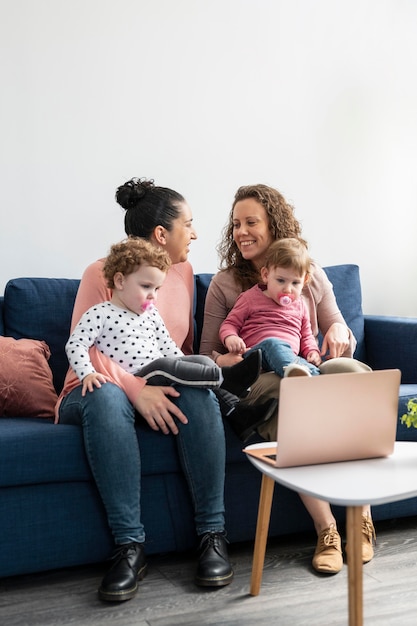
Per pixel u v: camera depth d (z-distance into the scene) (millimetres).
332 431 1668
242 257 2568
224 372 2006
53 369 2434
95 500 1965
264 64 3088
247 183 3088
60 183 2797
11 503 1890
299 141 3160
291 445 1642
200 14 2977
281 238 2510
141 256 2088
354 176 3256
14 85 2709
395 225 3340
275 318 2367
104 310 2119
